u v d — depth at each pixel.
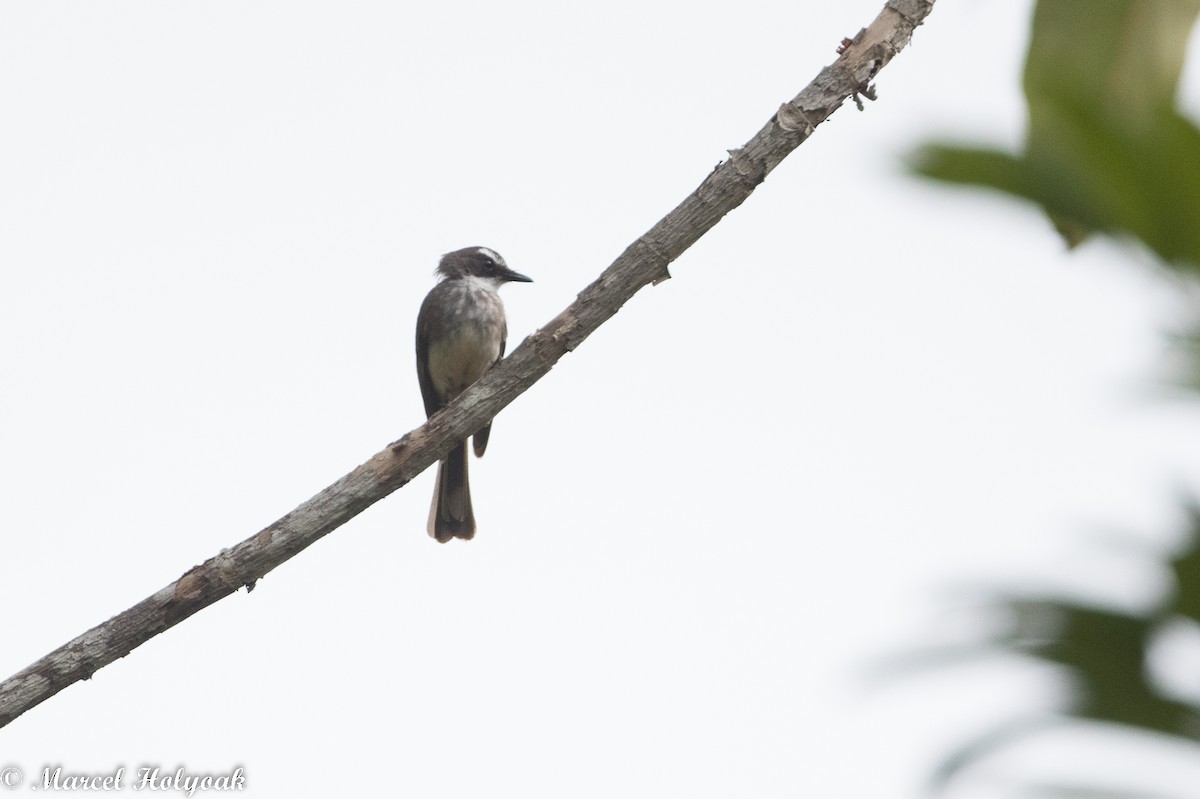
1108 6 4.34
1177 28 4.30
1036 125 2.21
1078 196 2.17
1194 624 2.26
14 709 8.68
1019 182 2.21
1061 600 2.34
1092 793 2.11
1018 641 2.33
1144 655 2.29
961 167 2.23
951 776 2.19
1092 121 2.13
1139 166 2.11
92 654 8.87
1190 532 2.22
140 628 8.97
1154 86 4.29
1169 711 2.27
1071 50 4.35
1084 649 2.31
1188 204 2.09
